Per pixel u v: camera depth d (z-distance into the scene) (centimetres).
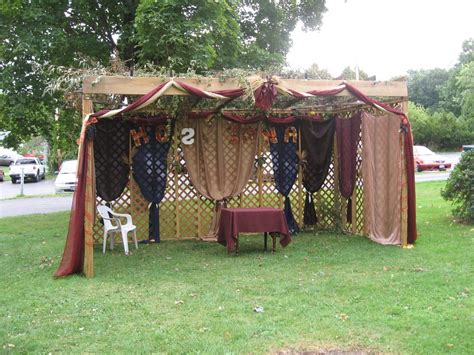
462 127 3562
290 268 628
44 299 508
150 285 559
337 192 923
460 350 361
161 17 930
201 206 893
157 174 850
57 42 1031
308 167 920
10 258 714
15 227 1020
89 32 1169
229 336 394
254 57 1230
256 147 902
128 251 770
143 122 835
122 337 398
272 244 793
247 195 912
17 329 420
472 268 585
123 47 1119
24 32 1018
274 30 1431
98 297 513
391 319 426
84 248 614
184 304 484
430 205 1120
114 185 830
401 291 507
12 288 551
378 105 688
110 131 823
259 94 642
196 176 872
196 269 636
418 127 3544
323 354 362
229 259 695
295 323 422
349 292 510
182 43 933
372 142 808
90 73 630
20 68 1062
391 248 725
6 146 1213
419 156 2309
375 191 806
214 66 1095
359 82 709
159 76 652
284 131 906
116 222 803
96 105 787
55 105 1108
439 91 5041
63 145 1284
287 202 904
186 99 771
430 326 407
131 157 843
